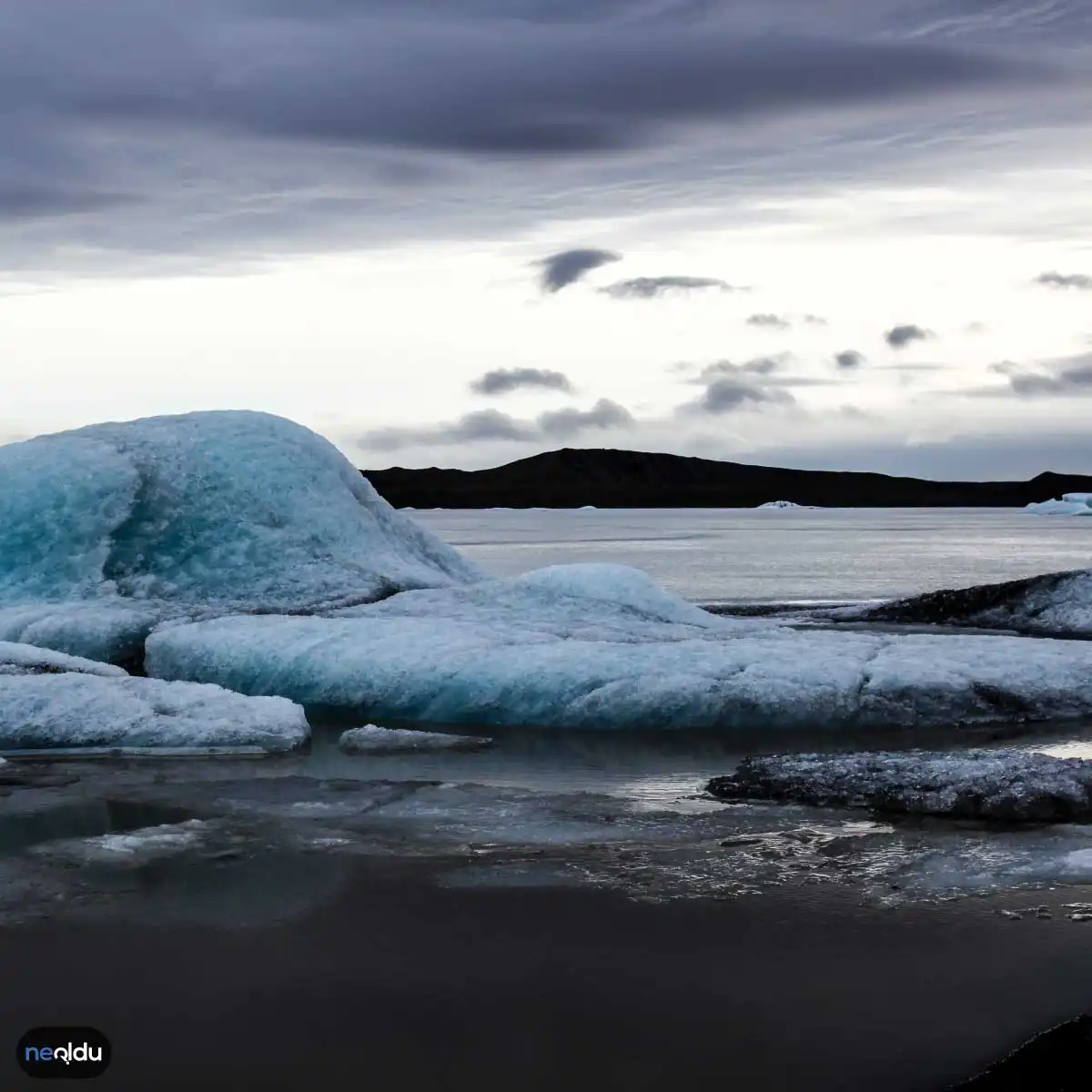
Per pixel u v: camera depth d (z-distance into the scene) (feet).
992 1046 25.03
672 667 57.11
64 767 48.37
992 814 39.93
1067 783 41.09
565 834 38.68
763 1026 25.88
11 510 79.10
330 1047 25.17
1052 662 59.36
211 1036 25.62
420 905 32.68
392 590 77.97
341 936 30.60
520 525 474.49
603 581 73.67
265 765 48.85
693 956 29.22
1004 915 31.53
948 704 55.47
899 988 27.50
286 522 82.43
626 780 46.11
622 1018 26.30
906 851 36.60
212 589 76.84
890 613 87.56
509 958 29.27
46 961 29.25
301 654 61.00
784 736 53.21
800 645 62.08
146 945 30.17
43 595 75.15
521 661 58.03
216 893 33.65
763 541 305.12
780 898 32.86
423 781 45.93
